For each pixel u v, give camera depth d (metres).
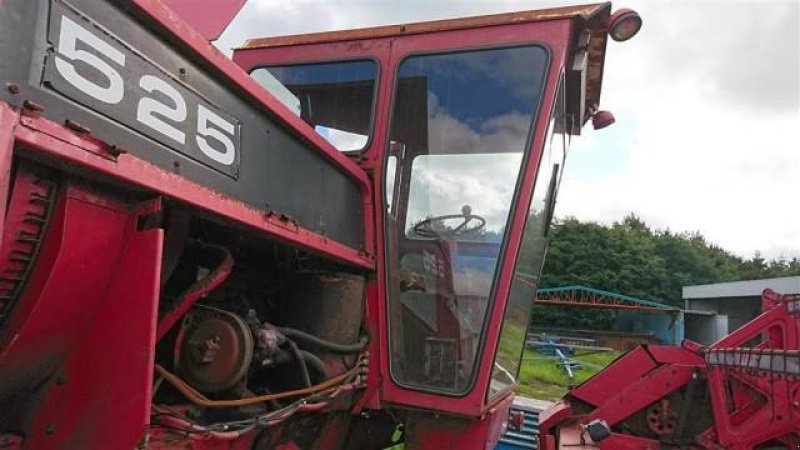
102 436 1.69
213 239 2.59
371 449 3.97
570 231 42.59
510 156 3.39
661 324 28.27
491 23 3.54
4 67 1.36
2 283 1.55
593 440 4.98
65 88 1.52
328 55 3.77
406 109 3.58
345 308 3.14
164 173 1.83
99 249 1.71
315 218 2.88
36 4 1.45
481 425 3.30
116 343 1.74
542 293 31.20
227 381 2.27
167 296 2.37
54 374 1.78
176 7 2.59
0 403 1.77
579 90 3.81
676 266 45.94
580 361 17.39
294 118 2.62
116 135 1.67
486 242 3.36
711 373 4.81
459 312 3.34
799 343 5.03
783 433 4.25
